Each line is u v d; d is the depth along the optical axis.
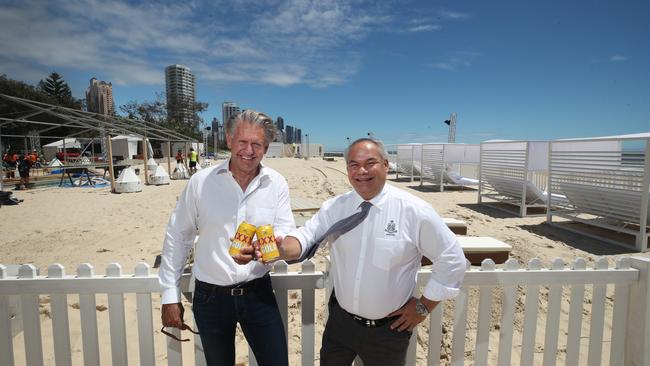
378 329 1.85
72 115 15.47
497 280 2.35
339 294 1.92
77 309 3.92
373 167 1.78
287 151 71.00
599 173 7.28
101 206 10.97
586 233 7.55
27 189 15.38
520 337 3.54
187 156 30.62
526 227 8.27
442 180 14.95
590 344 2.54
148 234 7.46
